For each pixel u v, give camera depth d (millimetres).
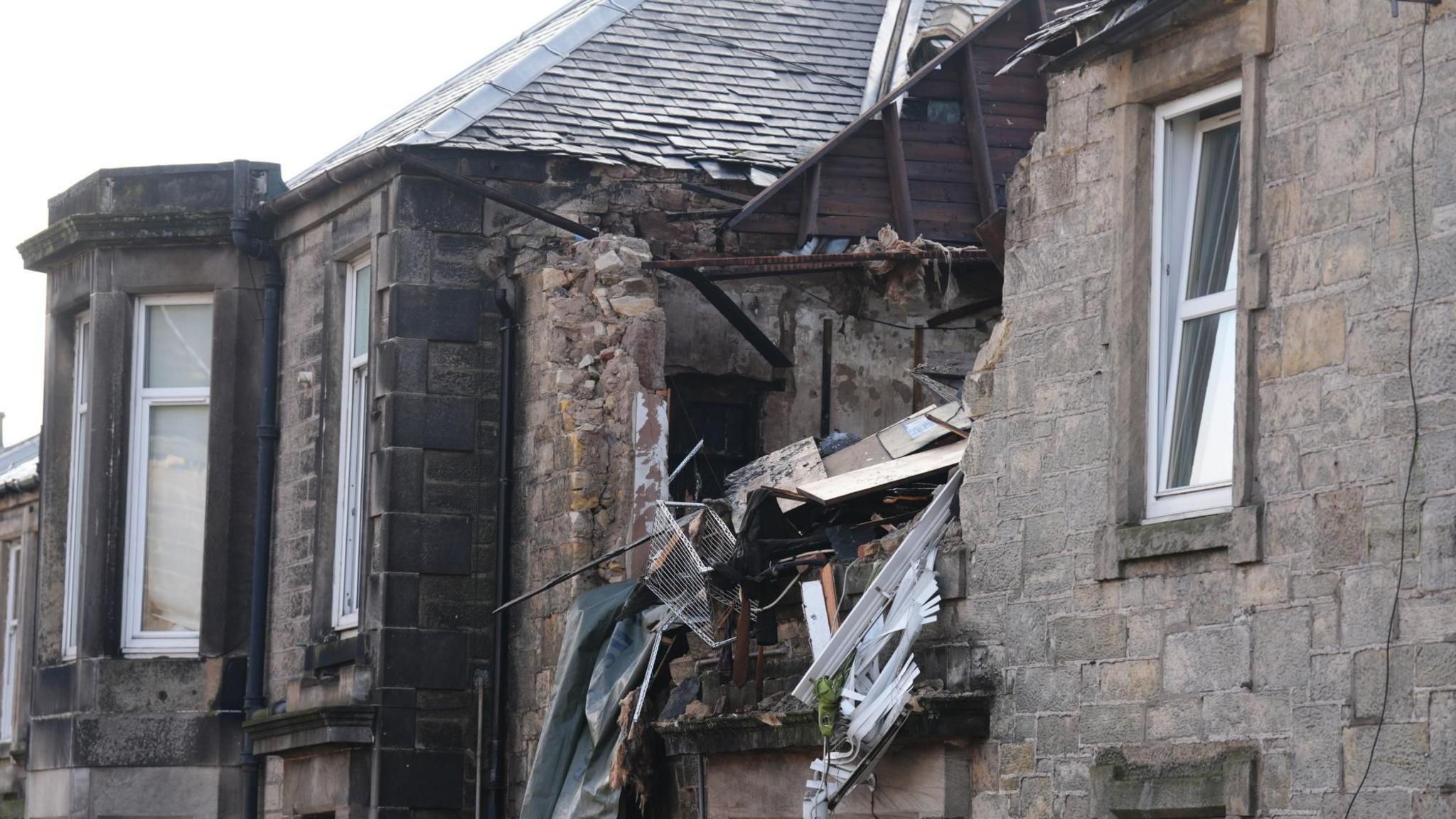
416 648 32000
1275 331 19094
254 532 37750
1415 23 17875
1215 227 20672
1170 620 19938
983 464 22672
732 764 25922
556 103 34125
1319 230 18703
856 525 25359
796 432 33281
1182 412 20719
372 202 33750
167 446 39094
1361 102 18359
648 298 31172
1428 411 17406
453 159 32875
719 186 33875
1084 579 21047
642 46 36000
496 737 31734
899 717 22156
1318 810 18062
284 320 37344
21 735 47500
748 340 33062
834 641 22750
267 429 37156
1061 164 22031
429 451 32469
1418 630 17281
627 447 30531
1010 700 21844
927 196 34219
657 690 27969
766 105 35375
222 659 37469
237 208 37281
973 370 22984
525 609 31703
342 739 31844
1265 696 18734
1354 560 17969
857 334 33656
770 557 25391
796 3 38125
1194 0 20078
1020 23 34938
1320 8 18922
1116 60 21359
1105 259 21297
